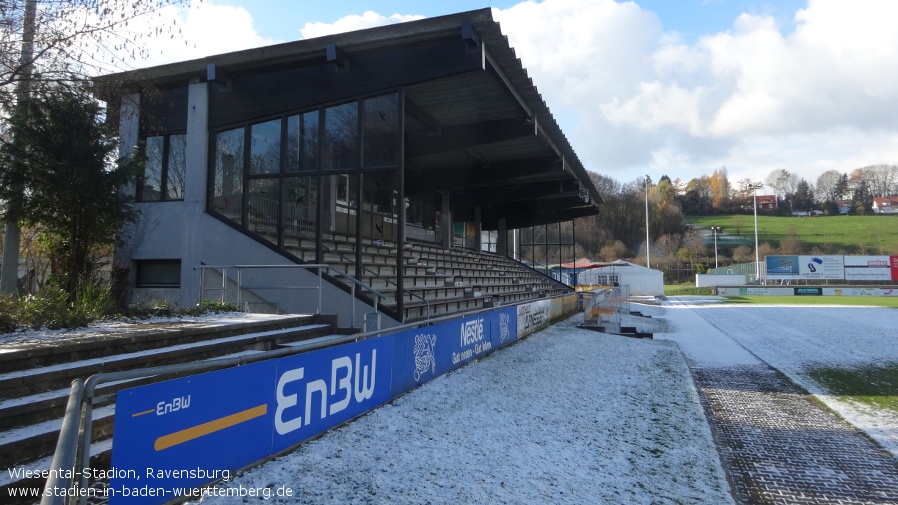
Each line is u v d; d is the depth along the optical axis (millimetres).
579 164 21406
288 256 11250
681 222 109750
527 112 14344
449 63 10414
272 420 4801
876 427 7551
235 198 11906
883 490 5281
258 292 11359
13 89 8320
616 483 5027
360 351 6352
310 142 11422
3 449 3830
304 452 5004
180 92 12328
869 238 102312
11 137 8828
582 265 57906
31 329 6449
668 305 37938
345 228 16172
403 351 7539
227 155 12039
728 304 39250
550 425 6699
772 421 7871
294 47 10984
